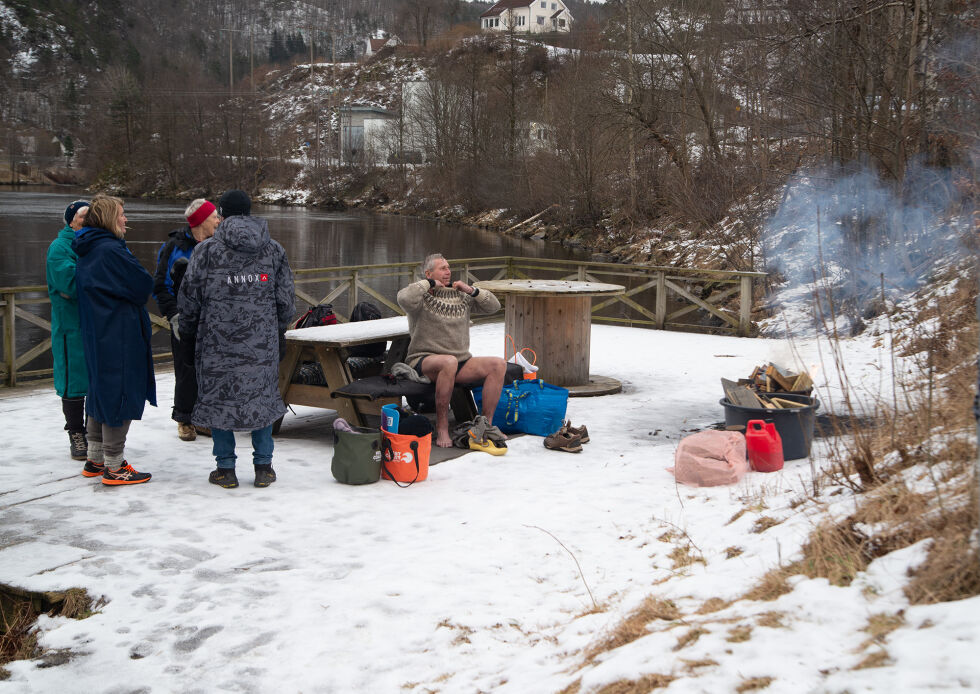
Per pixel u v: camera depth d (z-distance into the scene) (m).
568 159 38.91
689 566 3.53
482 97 54.78
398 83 99.69
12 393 7.70
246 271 4.87
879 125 13.62
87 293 4.79
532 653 2.97
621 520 4.33
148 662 3.10
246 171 81.38
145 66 122.00
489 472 5.36
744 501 4.30
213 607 3.47
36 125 111.75
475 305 6.10
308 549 4.11
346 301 19.27
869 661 2.24
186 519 4.50
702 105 26.36
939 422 4.39
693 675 2.36
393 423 5.15
